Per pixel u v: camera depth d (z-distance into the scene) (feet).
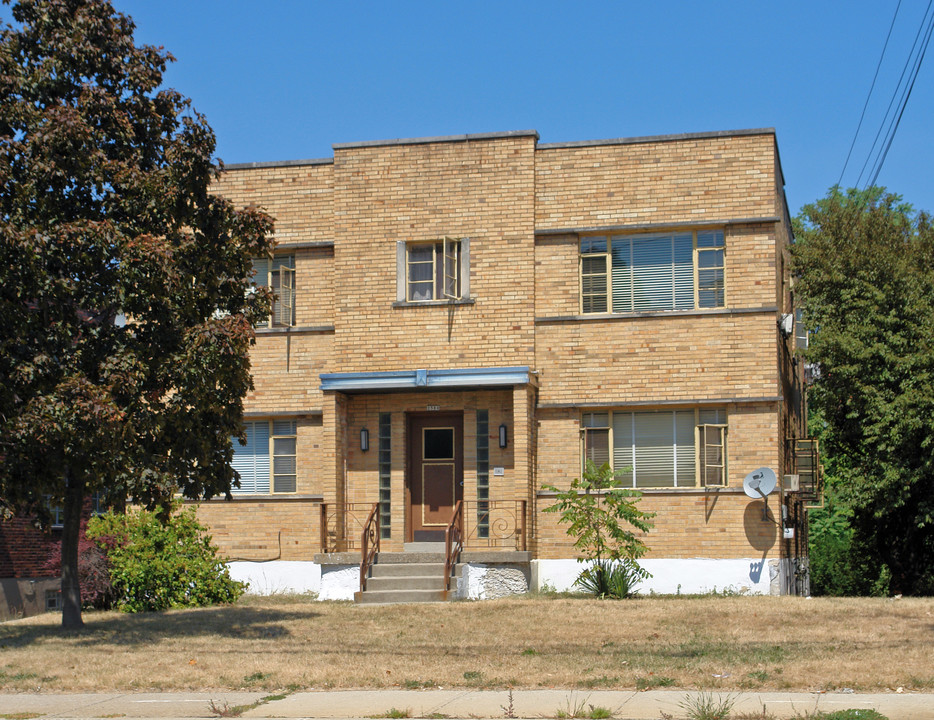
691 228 73.61
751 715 32.04
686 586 71.15
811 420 117.91
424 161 76.48
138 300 50.62
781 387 75.00
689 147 73.77
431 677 39.60
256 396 77.61
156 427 50.06
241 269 55.21
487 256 75.10
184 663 43.98
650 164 74.13
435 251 75.92
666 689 36.99
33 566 83.92
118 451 48.44
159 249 48.85
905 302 77.30
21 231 47.11
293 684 39.52
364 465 75.92
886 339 76.59
